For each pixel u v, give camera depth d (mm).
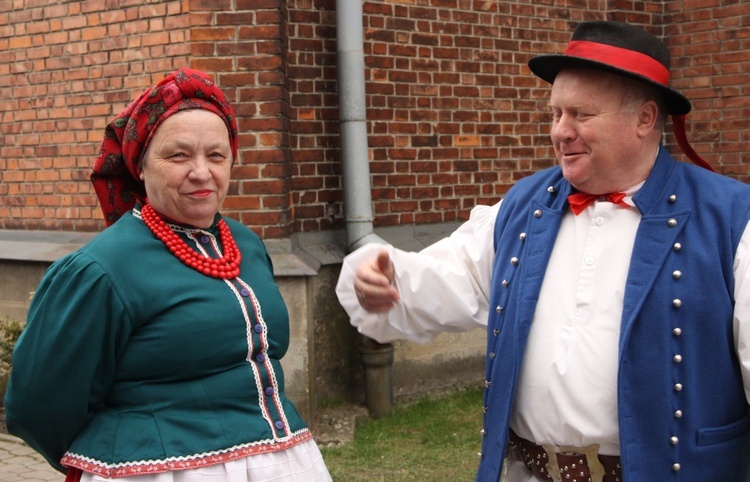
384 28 5137
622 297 2061
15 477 4234
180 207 2061
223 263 2121
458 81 5441
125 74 4832
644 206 2070
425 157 5340
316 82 4941
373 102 5133
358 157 4898
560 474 2127
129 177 2229
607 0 6012
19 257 5145
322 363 5098
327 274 5074
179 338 1972
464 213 5523
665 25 6164
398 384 5430
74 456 1972
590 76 2039
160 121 2025
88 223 5098
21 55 5215
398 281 2371
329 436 4719
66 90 5070
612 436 2039
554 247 2197
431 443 4668
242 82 4484
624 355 1980
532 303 2148
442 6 5344
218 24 4480
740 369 2000
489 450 2191
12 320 5176
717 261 1969
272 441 2037
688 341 1966
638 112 2059
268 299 2170
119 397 1978
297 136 4906
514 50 5656
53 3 5051
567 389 2076
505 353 2186
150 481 1901
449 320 2383
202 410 1988
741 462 2053
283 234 4547
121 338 1944
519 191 2355
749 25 5781
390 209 5227
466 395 5492
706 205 2029
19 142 5293
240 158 4516
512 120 5695
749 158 5852
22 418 1940
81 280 1932
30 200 5297
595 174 2092
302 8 4871
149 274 1995
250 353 2076
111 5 4832
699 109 6059
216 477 1942
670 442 1963
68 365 1900
